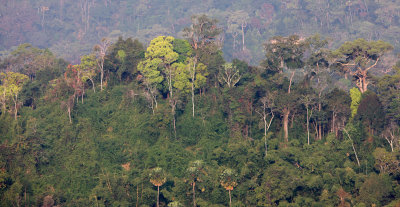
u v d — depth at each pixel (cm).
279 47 11675
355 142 10012
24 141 9806
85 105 11619
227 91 11162
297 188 9138
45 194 8875
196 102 11638
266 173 9238
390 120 10912
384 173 8975
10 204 8544
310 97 10806
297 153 9856
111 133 11025
